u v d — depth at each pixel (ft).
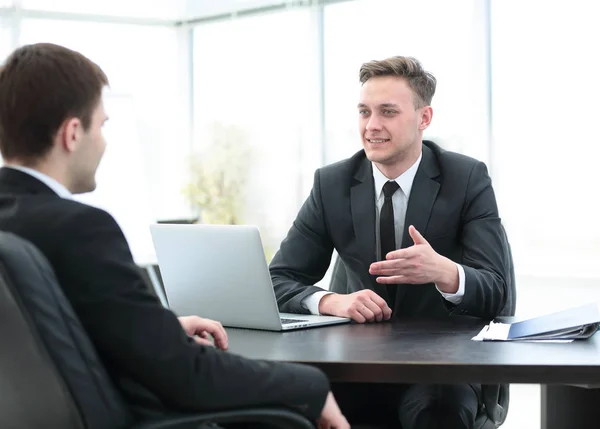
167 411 4.95
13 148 5.03
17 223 4.72
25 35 22.79
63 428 4.50
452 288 7.93
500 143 17.98
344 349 6.40
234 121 23.36
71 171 5.15
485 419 7.81
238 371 5.02
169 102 24.44
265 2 22.36
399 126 8.87
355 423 7.77
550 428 8.40
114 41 23.76
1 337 4.47
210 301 7.90
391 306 8.91
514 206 17.72
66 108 5.00
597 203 16.57
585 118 16.70
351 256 9.17
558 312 7.50
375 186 9.25
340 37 20.95
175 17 24.14
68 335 4.48
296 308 8.48
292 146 22.09
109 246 4.76
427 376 5.74
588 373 5.62
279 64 22.33
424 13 19.15
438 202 9.00
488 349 6.28
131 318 4.67
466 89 18.49
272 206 22.54
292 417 5.16
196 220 20.40
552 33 17.11
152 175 24.40
